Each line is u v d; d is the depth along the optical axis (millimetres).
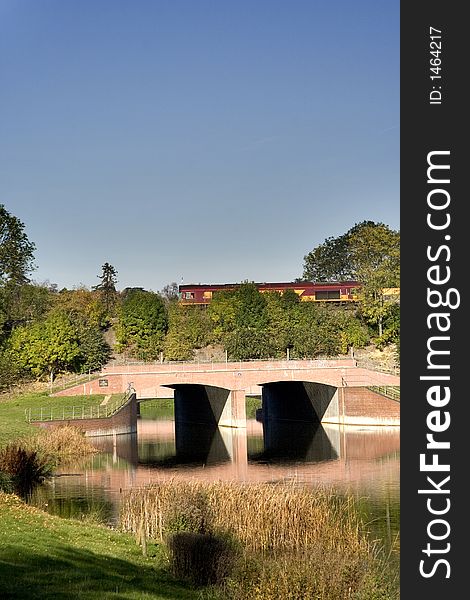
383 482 56156
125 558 28828
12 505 35156
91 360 113875
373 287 125875
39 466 54500
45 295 144500
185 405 110938
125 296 194375
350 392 96062
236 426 95375
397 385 97500
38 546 27672
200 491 35000
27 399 88375
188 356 131750
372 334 128500
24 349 108938
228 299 139500
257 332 122750
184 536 29438
